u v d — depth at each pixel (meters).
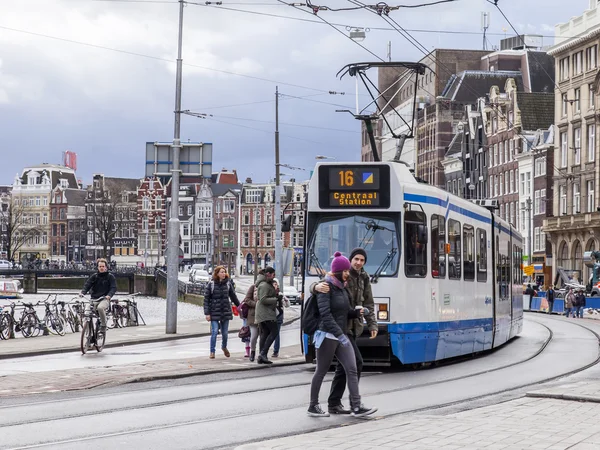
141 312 59.47
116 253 173.75
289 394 15.82
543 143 90.00
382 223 19.28
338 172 19.48
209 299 22.75
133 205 172.50
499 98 98.44
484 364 21.94
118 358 23.53
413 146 128.25
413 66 24.89
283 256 52.53
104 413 13.45
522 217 93.12
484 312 24.67
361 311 12.86
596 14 79.50
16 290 85.81
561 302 62.22
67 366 21.27
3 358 24.30
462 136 110.62
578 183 82.88
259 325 21.31
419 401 14.88
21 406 14.13
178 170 33.78
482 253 24.67
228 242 166.00
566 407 13.36
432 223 20.22
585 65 81.50
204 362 21.38
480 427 11.38
